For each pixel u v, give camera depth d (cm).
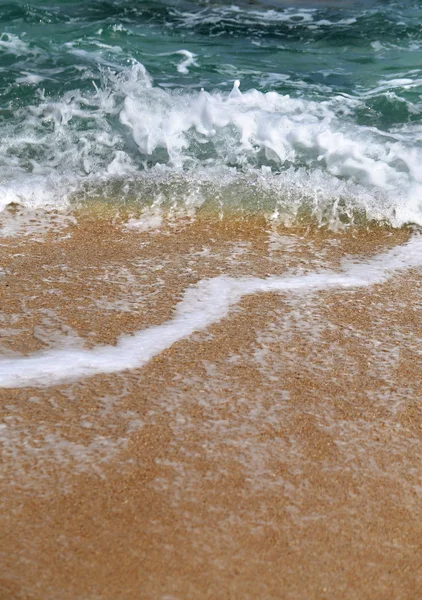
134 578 272
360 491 312
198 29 924
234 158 598
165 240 502
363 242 509
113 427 338
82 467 317
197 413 349
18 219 521
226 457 325
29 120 645
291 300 439
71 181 568
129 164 592
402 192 552
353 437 339
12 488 306
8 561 276
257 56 844
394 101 707
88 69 767
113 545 284
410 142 623
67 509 297
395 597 271
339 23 955
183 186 566
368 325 420
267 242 505
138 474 315
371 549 288
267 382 371
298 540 289
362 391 368
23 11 926
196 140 616
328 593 271
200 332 407
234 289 448
